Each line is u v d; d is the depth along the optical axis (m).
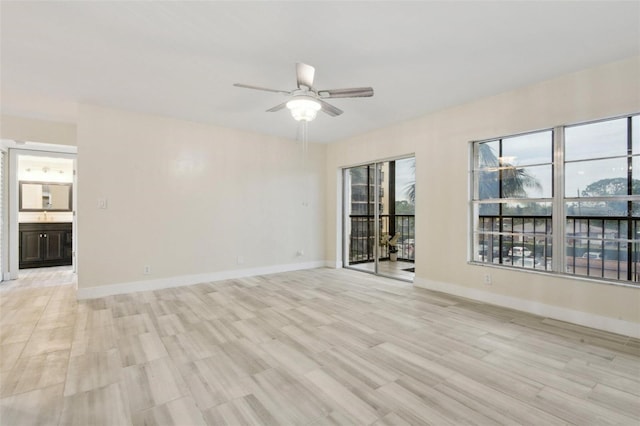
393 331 2.90
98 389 1.98
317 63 2.88
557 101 3.21
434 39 2.49
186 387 2.00
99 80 3.24
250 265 5.32
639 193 2.92
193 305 3.68
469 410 1.77
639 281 2.92
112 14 2.16
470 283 3.95
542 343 2.64
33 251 6.05
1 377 2.11
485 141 3.94
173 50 2.65
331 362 2.32
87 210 3.96
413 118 4.59
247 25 2.30
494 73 3.10
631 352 2.47
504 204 3.99
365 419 1.70
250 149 5.32
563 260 3.24
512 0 2.02
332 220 6.21
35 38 2.46
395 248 6.64
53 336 2.79
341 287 4.55
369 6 2.08
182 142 4.65
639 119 2.91
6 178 5.09
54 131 4.60
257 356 2.41
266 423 1.67
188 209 4.70
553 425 1.65
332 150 6.20
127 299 3.92
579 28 2.34
